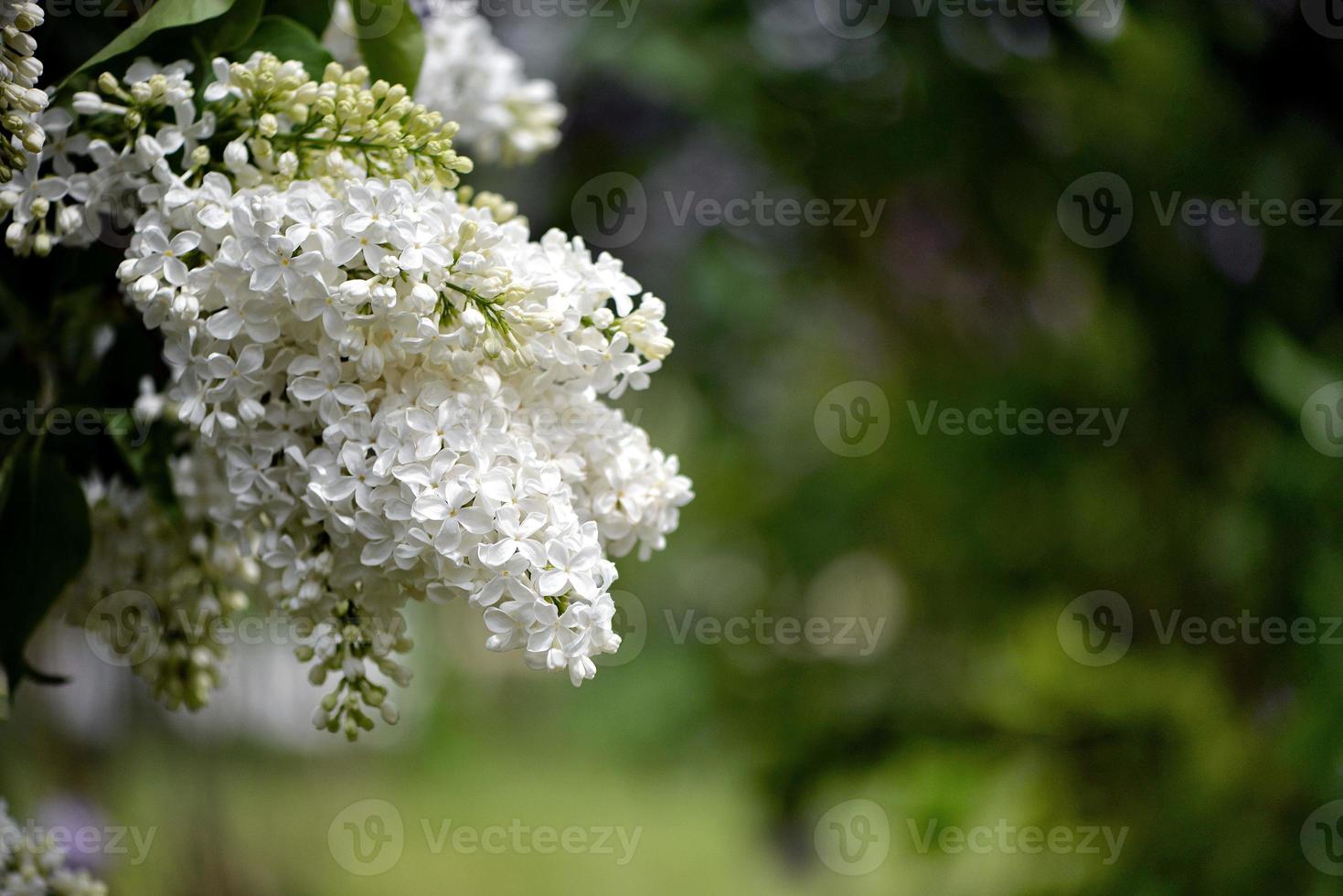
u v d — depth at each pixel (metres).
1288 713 1.35
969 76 1.49
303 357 0.87
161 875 1.83
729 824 3.51
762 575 2.15
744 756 2.02
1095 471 1.63
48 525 0.93
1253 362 1.35
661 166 1.86
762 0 1.59
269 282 0.85
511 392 0.88
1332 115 1.36
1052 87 1.46
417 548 0.85
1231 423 1.48
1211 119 1.39
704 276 1.80
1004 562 1.72
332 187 0.88
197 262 0.88
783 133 1.67
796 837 2.45
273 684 2.32
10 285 0.95
